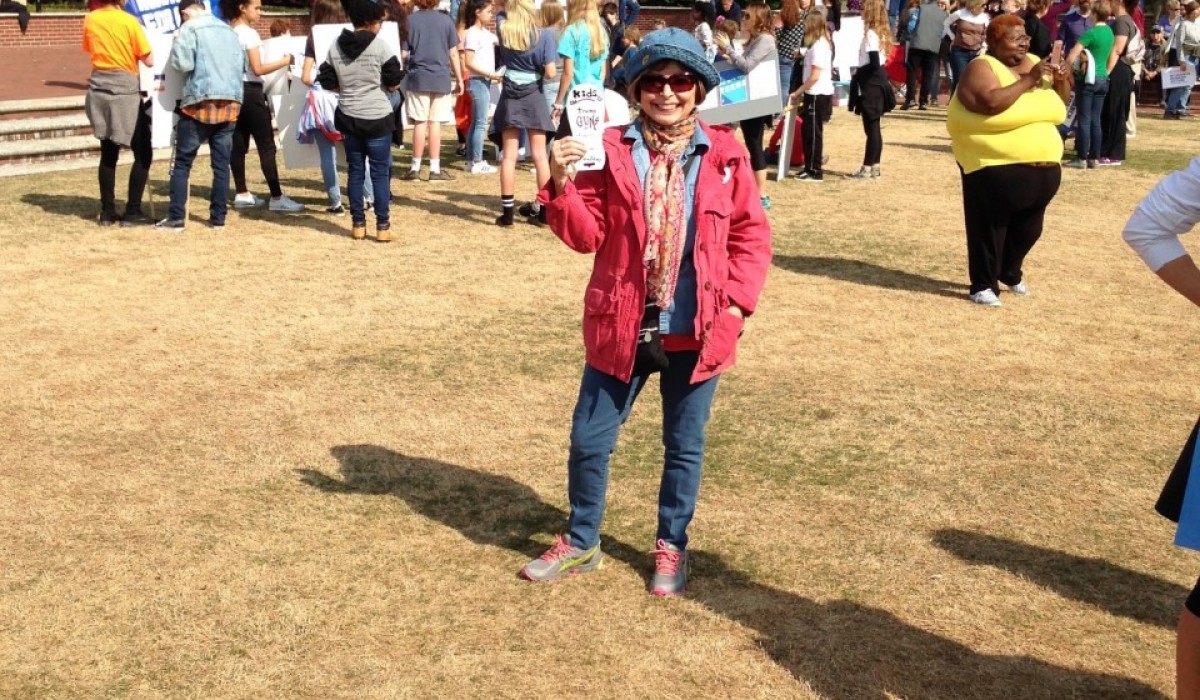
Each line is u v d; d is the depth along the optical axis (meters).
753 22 10.37
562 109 9.98
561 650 3.83
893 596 4.21
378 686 3.62
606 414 4.09
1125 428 5.92
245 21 10.02
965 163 7.87
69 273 8.28
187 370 6.44
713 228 3.89
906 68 20.81
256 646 3.83
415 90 11.91
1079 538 4.71
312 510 4.82
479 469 5.25
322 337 7.04
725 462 5.38
